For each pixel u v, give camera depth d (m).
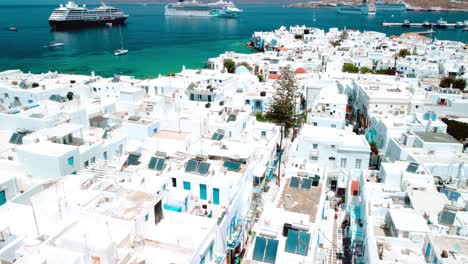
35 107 58.41
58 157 40.28
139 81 97.25
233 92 93.50
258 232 30.73
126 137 53.62
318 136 58.00
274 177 60.12
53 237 26.67
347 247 43.97
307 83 103.25
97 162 44.09
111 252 25.48
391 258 29.91
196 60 195.50
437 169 46.56
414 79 102.88
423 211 35.53
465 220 32.88
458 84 104.56
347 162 56.59
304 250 29.19
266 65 137.00
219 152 47.47
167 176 40.44
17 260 23.94
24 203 36.38
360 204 43.94
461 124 67.44
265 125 67.19
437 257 27.69
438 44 193.62
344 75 114.50
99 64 182.00
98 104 67.00
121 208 30.92
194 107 67.88
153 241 30.36
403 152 51.78
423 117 63.53
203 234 31.53
